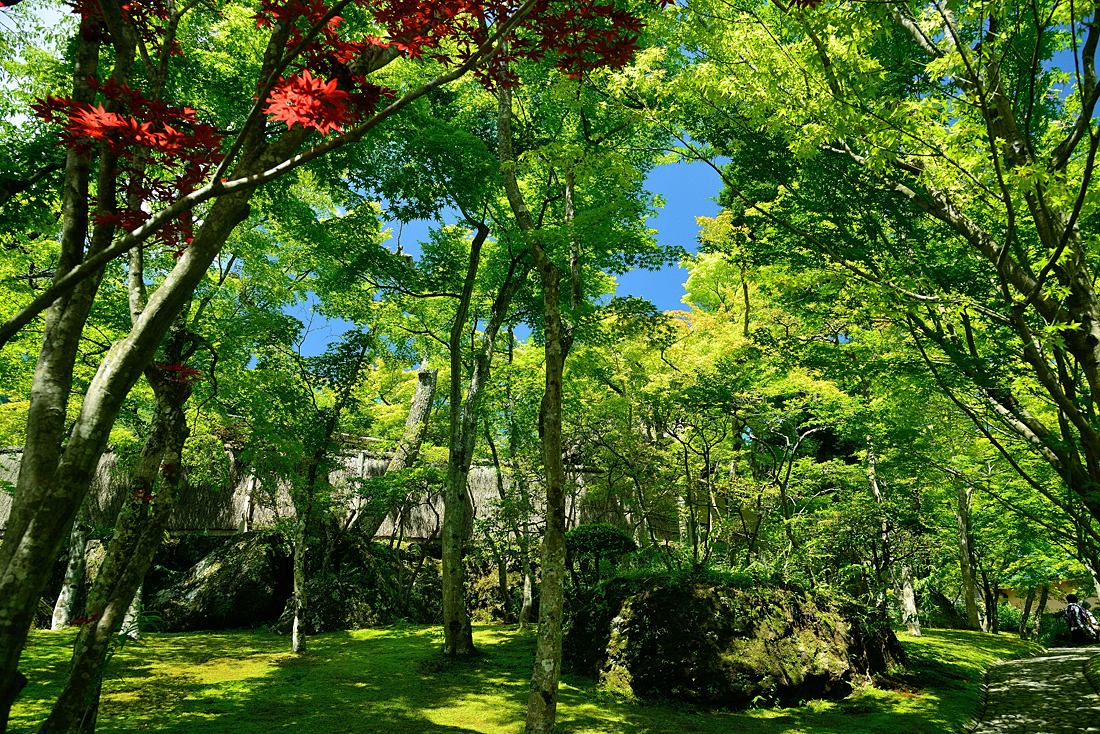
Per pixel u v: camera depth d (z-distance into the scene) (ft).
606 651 27.94
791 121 20.43
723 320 59.93
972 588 53.16
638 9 23.94
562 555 19.69
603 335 32.65
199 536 50.72
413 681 27.58
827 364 27.32
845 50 17.16
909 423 29.63
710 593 27.48
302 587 35.04
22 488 9.50
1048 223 15.87
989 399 22.25
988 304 22.06
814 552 43.09
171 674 27.78
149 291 35.63
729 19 21.34
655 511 52.24
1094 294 16.76
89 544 47.62
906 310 20.74
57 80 20.11
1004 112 16.76
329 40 9.84
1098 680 28.17
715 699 24.34
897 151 17.90
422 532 58.70
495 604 52.60
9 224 18.56
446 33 10.41
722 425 41.63
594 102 30.66
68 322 10.53
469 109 36.52
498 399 49.01
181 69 23.29
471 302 45.50
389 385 68.85
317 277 43.98
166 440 16.83
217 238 10.55
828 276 22.04
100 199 11.46
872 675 28.73
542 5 10.25
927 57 21.66
